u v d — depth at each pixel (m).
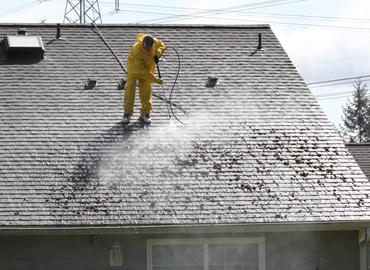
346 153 44.06
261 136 44.88
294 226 40.12
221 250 41.09
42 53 50.25
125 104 45.69
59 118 45.44
